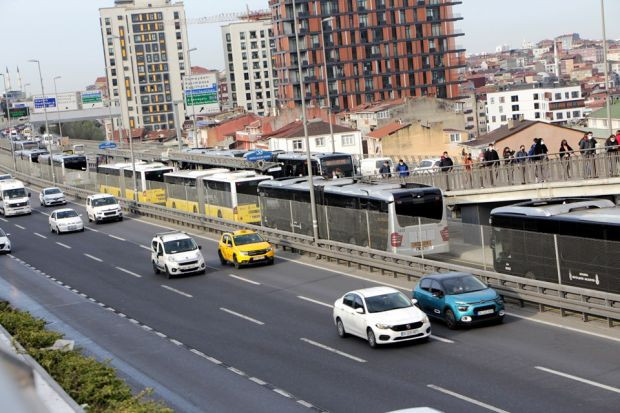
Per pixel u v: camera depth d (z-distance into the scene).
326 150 133.62
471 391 22.20
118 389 16.75
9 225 78.38
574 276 31.11
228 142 163.25
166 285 44.97
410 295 37.00
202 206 66.56
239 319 35.22
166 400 23.88
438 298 30.61
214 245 57.97
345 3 184.25
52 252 60.81
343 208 47.06
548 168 46.50
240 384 25.11
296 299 38.47
